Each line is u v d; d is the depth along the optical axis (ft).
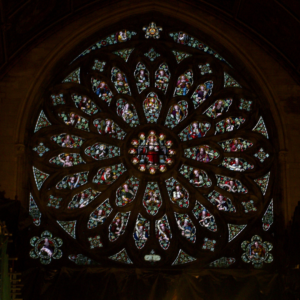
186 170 131.64
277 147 131.03
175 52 140.26
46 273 118.93
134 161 131.13
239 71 137.18
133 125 134.62
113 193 128.67
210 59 138.31
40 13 129.29
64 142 132.46
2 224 105.09
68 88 135.64
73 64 136.67
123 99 136.36
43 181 129.29
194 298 116.78
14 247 116.06
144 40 139.64
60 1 129.90
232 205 128.98
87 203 128.36
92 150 132.16
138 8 138.00
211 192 129.70
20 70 133.39
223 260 124.77
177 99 136.05
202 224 127.44
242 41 137.18
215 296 116.88
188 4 138.31
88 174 130.00
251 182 129.90
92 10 136.77
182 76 138.62
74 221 127.13
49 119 133.39
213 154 132.57
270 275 119.03
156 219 127.24
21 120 129.90
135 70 138.92
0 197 123.54
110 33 139.33
